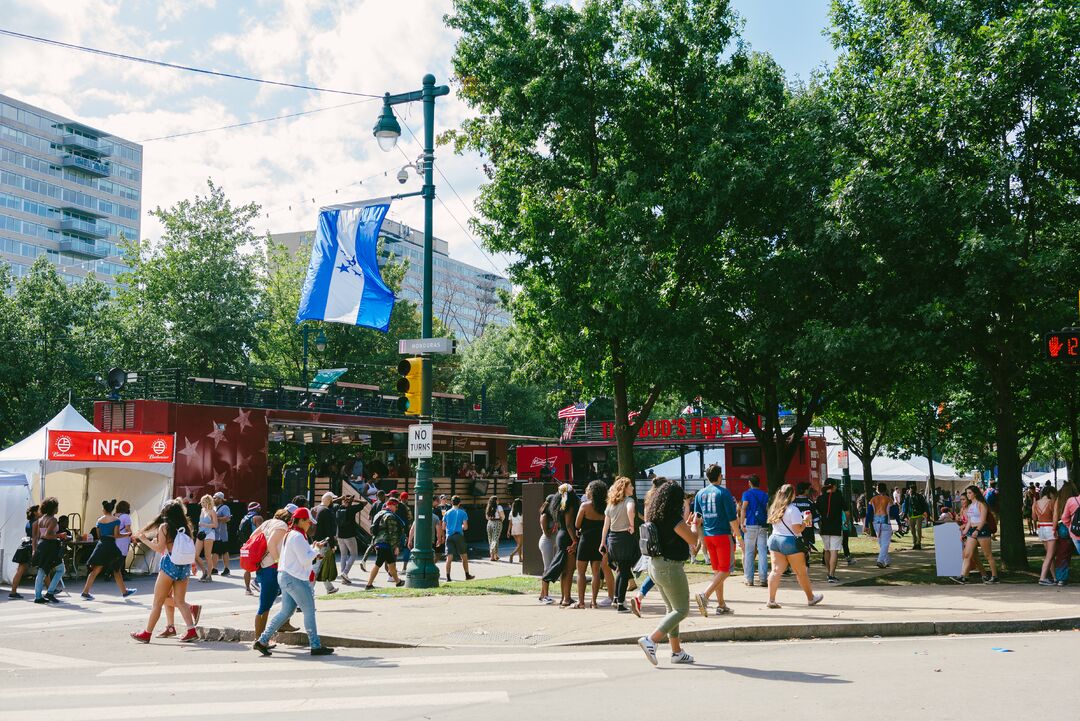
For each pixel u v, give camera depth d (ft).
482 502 105.60
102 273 382.42
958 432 109.60
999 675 24.32
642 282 60.18
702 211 62.08
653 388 69.56
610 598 44.50
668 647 31.65
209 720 20.58
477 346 201.26
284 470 93.86
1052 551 48.26
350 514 59.47
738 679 24.62
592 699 22.26
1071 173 53.67
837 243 54.75
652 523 27.55
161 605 36.35
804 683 23.76
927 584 49.73
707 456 130.62
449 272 478.18
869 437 120.06
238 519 81.05
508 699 22.52
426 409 53.72
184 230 133.39
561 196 67.72
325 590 55.57
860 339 51.19
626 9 68.59
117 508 55.11
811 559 71.20
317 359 151.64
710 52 67.82
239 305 132.46
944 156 53.78
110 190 390.42
